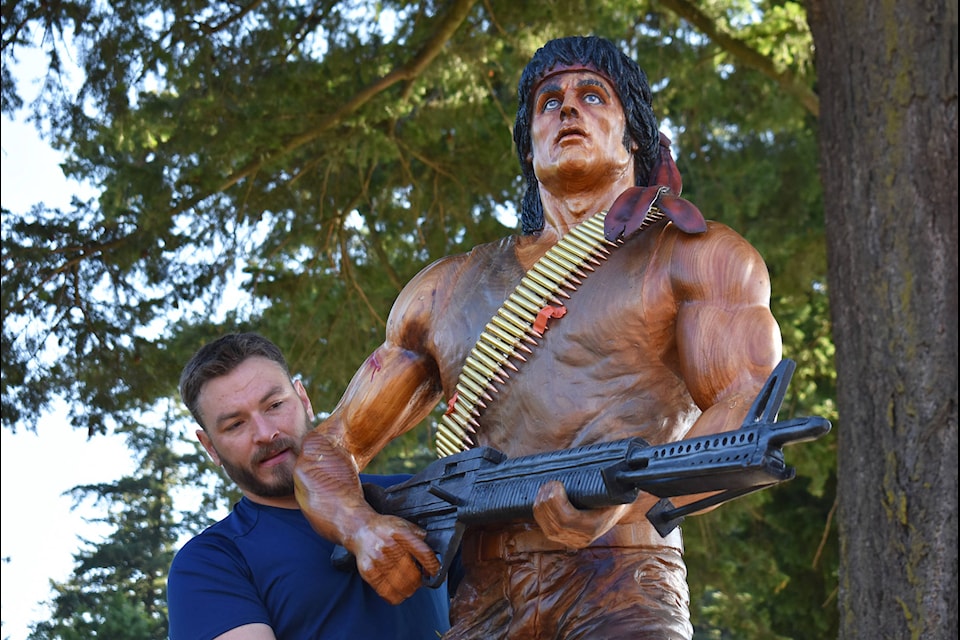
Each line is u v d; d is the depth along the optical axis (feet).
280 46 35.65
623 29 40.55
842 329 26.73
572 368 10.09
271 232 37.99
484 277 11.04
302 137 36.14
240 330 38.04
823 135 27.91
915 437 25.05
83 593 48.11
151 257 36.01
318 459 10.73
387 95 36.50
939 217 25.95
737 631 46.91
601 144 10.74
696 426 9.32
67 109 34.60
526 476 9.23
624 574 9.76
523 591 9.93
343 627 12.17
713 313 9.75
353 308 38.34
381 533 9.96
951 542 24.34
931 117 26.35
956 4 26.66
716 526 43.62
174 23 34.53
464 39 36.73
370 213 39.58
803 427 7.81
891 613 24.70
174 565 12.71
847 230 26.99
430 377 11.27
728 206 43.96
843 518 26.02
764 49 41.06
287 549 12.52
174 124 36.04
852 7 27.50
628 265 10.21
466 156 39.09
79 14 34.27
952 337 25.30
